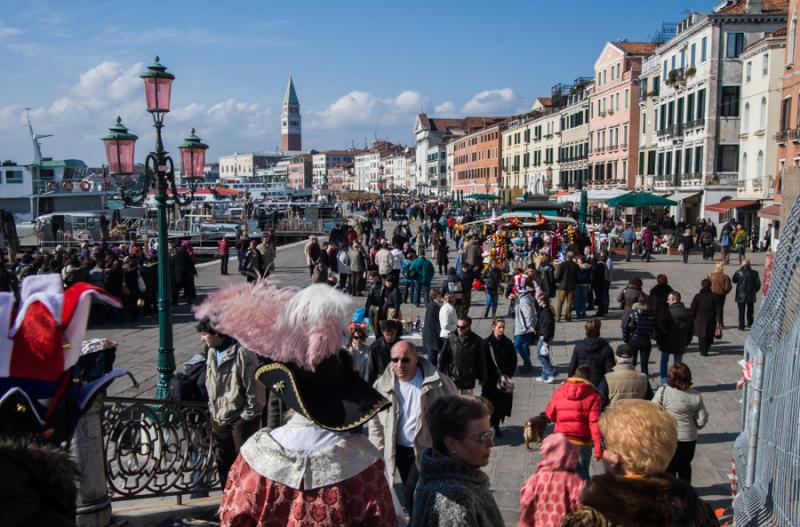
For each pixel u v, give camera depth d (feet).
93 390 14.83
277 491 8.04
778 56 131.75
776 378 12.07
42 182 165.68
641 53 204.74
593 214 173.99
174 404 20.39
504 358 32.04
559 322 61.98
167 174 36.58
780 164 118.01
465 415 9.64
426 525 9.44
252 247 75.41
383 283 53.52
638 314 38.96
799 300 11.54
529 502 15.29
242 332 8.18
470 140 391.04
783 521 10.64
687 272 94.63
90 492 16.69
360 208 344.90
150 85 36.04
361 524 8.17
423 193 504.43
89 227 143.02
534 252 88.79
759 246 130.41
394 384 19.86
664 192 172.24
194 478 21.13
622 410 9.01
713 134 148.77
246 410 19.67
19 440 5.98
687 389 23.31
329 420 8.10
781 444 11.16
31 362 9.47
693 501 8.25
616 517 8.00
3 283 37.09
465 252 78.33
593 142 229.45
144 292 64.18
